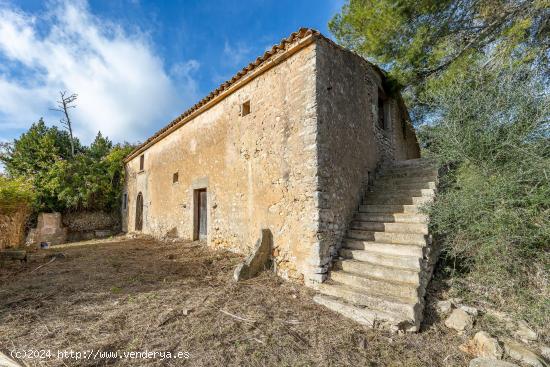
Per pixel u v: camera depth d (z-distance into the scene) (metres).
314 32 4.54
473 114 4.25
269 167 5.21
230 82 6.42
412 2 5.48
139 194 12.07
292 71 4.91
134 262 5.85
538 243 3.47
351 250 4.34
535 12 4.65
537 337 2.79
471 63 4.98
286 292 4.09
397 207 4.83
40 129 15.89
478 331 2.93
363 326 3.14
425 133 5.39
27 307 3.42
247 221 5.70
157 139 10.20
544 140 3.61
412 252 3.84
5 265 5.45
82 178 13.40
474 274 3.72
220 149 6.79
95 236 13.36
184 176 8.41
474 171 4.09
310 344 2.78
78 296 3.81
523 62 4.43
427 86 5.71
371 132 6.30
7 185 6.18
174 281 4.52
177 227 8.66
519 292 3.28
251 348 2.67
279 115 5.08
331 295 3.80
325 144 4.46
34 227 12.12
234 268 5.06
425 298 3.54
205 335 2.84
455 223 3.92
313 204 4.24
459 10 5.47
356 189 5.37
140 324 3.04
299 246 4.44
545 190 3.31
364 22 6.22
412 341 2.86
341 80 5.22
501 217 3.45
